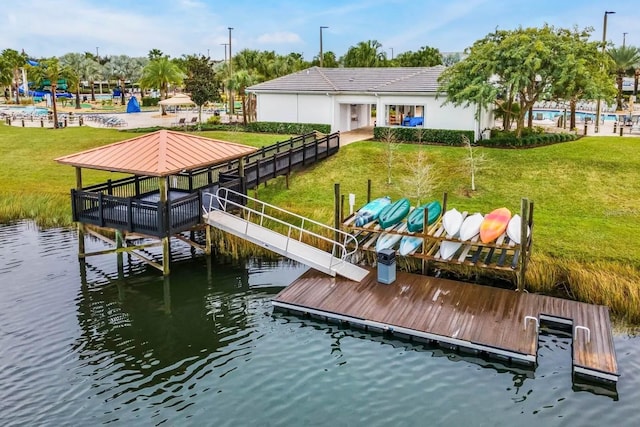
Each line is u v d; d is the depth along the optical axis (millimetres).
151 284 21250
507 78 32781
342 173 31547
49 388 14523
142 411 13594
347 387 14484
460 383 14594
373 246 21562
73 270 22359
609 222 23953
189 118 59938
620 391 14148
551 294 19203
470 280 20609
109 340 17109
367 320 17156
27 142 43344
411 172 30719
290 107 43344
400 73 42938
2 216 28359
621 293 18109
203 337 17312
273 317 18531
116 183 23875
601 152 31719
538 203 26484
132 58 103250
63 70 73375
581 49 32250
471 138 35625
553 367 15258
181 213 21891
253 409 13633
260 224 24500
